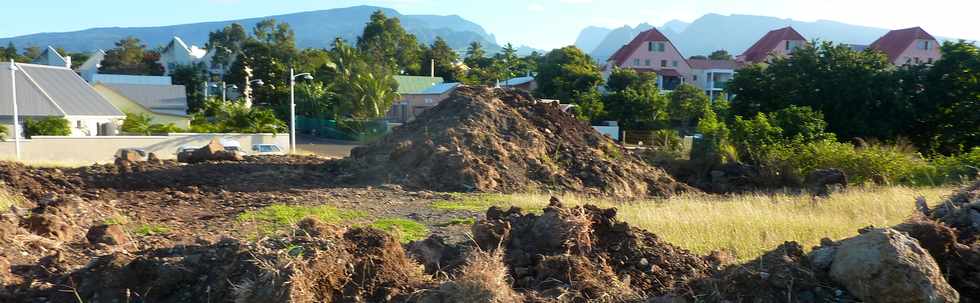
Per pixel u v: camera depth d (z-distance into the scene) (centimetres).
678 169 2067
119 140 2948
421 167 1567
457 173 1518
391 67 7838
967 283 520
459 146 1644
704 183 1936
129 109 4766
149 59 10062
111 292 508
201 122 4525
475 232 643
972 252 542
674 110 5209
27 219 799
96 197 1261
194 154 1867
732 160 2058
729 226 920
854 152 1959
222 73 9488
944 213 776
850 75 2848
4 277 544
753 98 3162
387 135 1886
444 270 580
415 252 607
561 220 629
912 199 1196
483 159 1616
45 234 793
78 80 4144
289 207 1134
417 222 1018
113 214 1018
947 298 462
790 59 3100
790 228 910
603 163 1758
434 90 5812
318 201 1234
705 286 528
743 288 509
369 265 524
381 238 552
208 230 931
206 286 503
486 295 492
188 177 1536
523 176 1603
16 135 2870
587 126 2044
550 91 6066
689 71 7819
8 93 3594
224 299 488
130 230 914
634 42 7831
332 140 4950
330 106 5838
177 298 501
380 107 5731
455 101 1938
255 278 486
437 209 1162
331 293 498
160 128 3819
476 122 1781
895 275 465
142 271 520
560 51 6450
